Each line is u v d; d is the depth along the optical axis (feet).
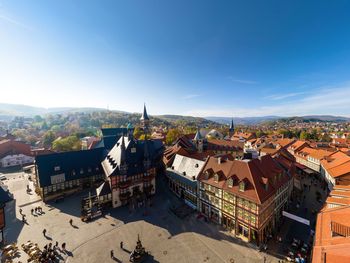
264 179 119.75
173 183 185.68
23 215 137.69
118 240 116.88
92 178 199.52
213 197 136.77
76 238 118.21
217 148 313.32
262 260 100.63
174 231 125.59
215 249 108.99
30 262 96.17
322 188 205.46
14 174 259.80
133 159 174.19
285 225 134.10
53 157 182.91
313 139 508.53
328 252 60.49
